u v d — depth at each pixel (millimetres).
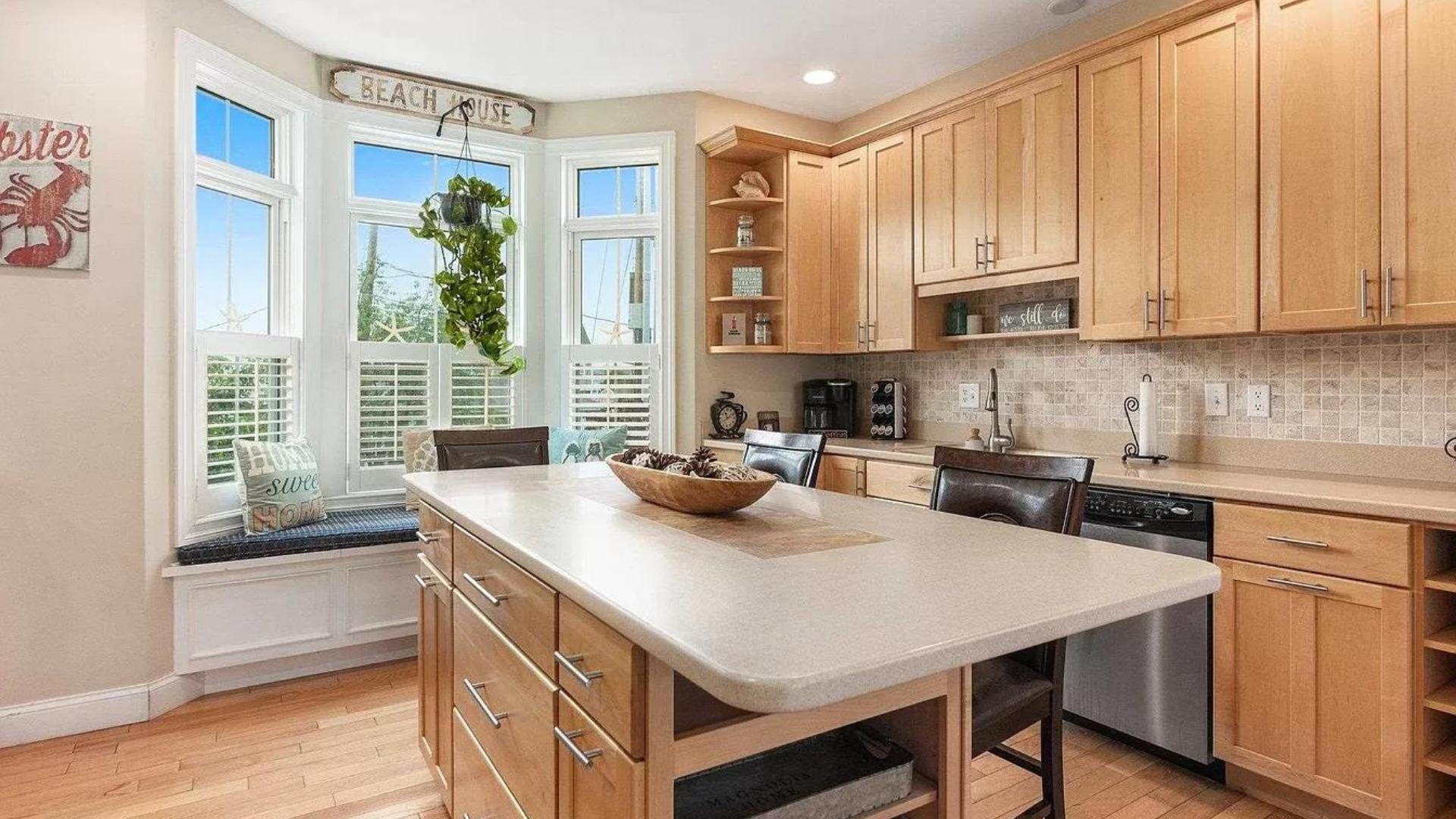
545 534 1466
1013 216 3146
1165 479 2379
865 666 805
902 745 1246
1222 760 2211
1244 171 2391
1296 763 2031
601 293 4223
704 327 4074
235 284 3271
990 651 905
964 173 3363
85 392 2578
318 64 3580
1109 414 3145
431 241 3957
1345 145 2174
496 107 4004
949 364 3854
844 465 3561
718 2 3047
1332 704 1967
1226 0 2420
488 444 2846
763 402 4289
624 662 1025
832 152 4082
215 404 3088
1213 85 2473
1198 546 2229
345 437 3662
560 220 4176
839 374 4504
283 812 2109
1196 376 2854
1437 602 1888
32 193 2492
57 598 2545
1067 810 2127
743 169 4176
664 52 3531
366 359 3736
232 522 3146
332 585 3146
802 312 4012
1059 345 3338
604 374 4137
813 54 3553
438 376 3938
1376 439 2396
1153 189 2641
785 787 1134
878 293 3805
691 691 1143
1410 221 2051
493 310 3887
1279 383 2619
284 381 3438
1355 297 2154
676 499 1686
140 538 2678
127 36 2643
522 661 1411
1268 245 2340
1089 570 1200
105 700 2619
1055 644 1586
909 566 1228
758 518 1651
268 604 3006
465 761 1799
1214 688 2199
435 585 2041
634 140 4078
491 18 3201
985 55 3549
